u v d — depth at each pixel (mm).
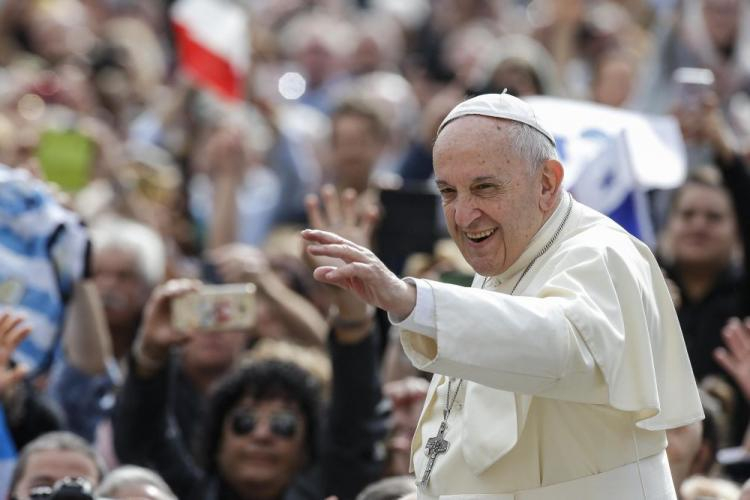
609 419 15461
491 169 15180
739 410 28219
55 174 33594
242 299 24719
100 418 27281
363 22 52812
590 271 15094
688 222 30078
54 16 49906
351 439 24156
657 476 15711
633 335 15148
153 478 21906
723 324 29578
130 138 42062
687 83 30625
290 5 54875
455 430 15898
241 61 39688
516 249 15594
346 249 14242
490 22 53188
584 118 26438
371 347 24062
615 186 25375
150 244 30719
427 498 15953
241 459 24906
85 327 27078
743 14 39875
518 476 15484
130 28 49656
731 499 22000
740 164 30312
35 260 25828
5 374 22656
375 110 36125
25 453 23016
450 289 14414
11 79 43625
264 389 25062
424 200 29672
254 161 41250
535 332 14359
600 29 45250
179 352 28156
